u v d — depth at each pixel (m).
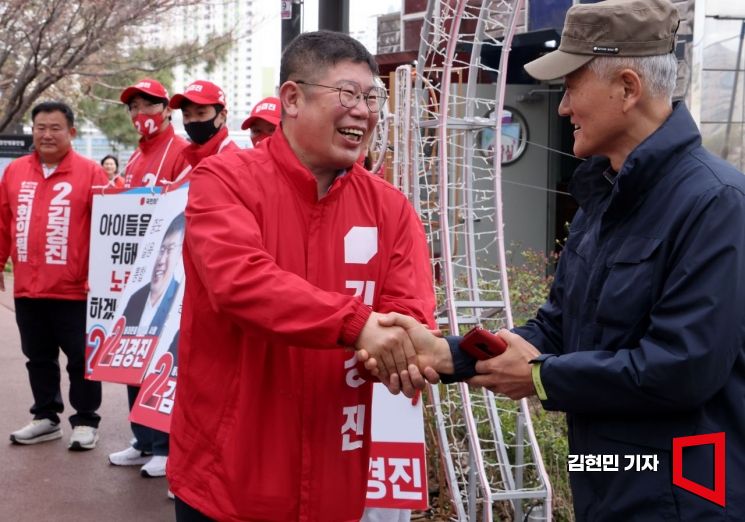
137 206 5.60
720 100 8.99
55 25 13.38
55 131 5.99
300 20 7.07
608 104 2.38
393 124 5.14
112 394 7.73
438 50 4.70
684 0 8.95
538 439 4.94
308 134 2.58
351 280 2.67
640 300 2.25
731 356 2.16
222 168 2.60
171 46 14.90
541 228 10.81
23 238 6.03
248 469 2.56
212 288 2.47
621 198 2.30
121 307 5.18
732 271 2.14
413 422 4.05
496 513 4.76
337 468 2.64
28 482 5.52
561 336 2.68
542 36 9.46
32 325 6.15
